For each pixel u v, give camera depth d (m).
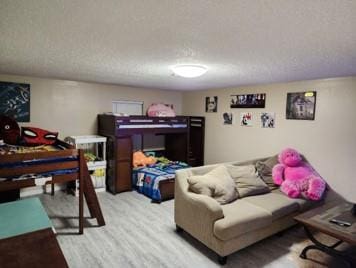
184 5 1.19
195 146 5.36
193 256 2.44
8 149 3.09
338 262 2.38
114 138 4.15
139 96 5.10
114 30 1.57
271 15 1.28
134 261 2.35
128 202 3.88
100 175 4.34
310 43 1.75
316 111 3.43
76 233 2.85
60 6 1.22
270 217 2.61
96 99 4.59
